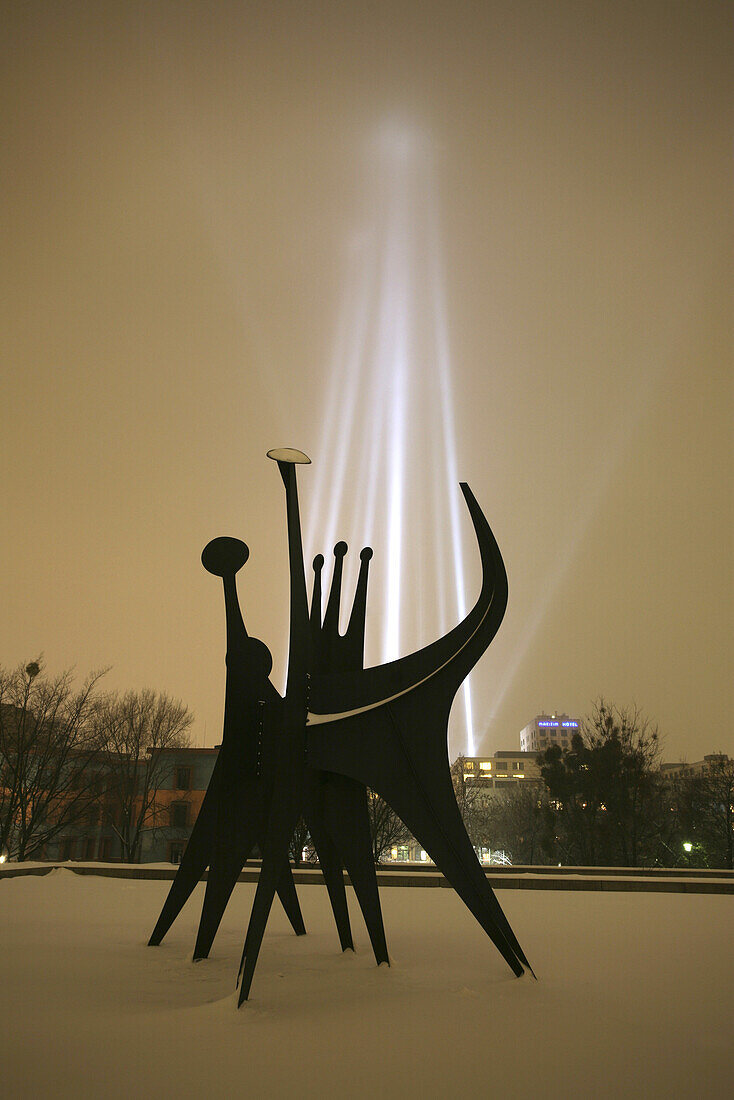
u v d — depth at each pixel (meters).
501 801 47.19
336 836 6.13
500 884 13.61
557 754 29.20
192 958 5.98
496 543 6.39
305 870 13.65
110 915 8.56
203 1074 3.36
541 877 13.71
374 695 5.96
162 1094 3.10
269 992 4.94
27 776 28.62
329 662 6.77
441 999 4.80
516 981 5.33
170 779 37.47
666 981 5.48
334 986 5.15
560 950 6.84
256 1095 3.12
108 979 5.24
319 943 7.00
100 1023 4.14
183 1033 3.98
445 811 5.75
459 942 7.18
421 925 8.43
